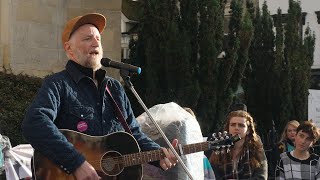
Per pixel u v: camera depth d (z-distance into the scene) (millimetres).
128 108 4262
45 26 10586
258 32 12539
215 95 10258
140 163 4020
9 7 10117
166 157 4094
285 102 12023
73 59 4008
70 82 3916
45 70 10555
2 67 9977
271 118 12211
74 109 3857
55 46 10734
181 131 5625
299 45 12367
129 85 4223
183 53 10023
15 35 10172
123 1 14203
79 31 4004
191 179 4148
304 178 6488
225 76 10289
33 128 3604
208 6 10156
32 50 10383
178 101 9977
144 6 10641
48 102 3719
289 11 12539
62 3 10867
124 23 14406
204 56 10172
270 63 12328
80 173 3605
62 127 3863
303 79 12219
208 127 10234
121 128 4090
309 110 11539
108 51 11320
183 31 10148
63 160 3588
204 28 10164
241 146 5797
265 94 12305
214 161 5832
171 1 10375
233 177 5750
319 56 19953
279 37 12242
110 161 3912
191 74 10133
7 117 8797
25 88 9219
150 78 10250
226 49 10398
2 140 6266
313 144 7125
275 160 8641
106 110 4023
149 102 10219
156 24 10320
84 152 3852
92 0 11172
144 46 10773
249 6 12930
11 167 6293
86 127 3893
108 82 4125
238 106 8383
